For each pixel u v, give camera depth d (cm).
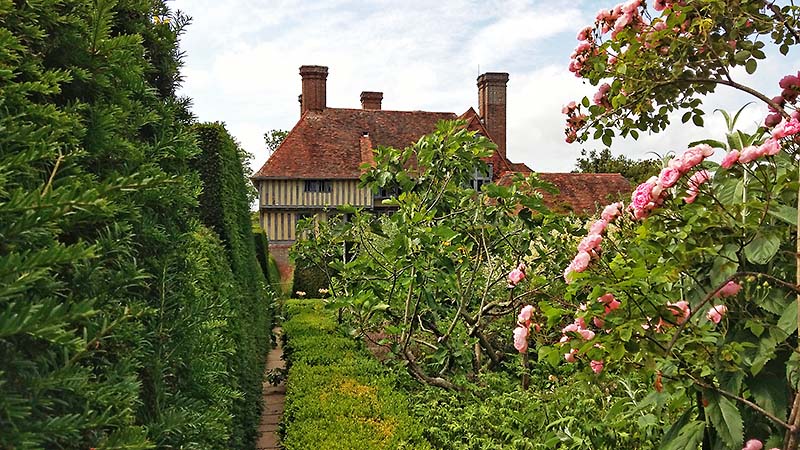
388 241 594
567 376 482
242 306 558
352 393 494
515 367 555
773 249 187
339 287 838
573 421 325
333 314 925
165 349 198
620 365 208
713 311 204
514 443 351
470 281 548
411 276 507
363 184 605
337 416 432
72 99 169
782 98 236
